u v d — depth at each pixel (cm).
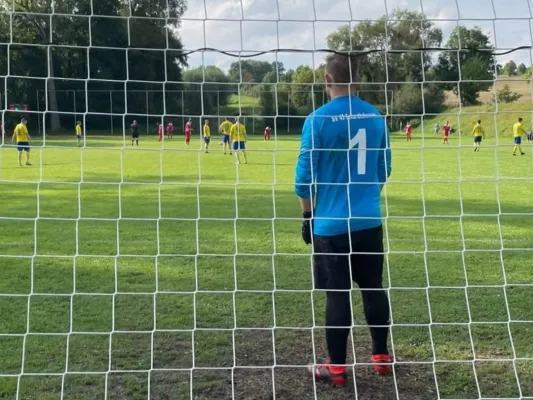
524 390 361
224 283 582
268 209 1035
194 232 825
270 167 1830
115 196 1184
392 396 356
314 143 358
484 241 793
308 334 452
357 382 373
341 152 359
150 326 465
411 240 790
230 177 1561
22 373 343
